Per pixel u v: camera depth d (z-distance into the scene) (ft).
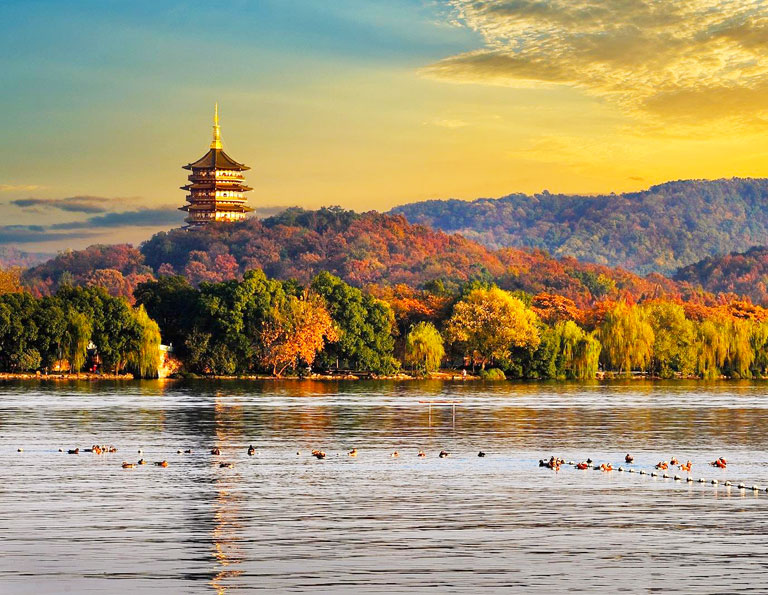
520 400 581.12
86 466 291.58
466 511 228.63
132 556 188.14
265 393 618.44
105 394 588.09
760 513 228.22
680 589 171.01
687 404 556.92
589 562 186.39
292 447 340.80
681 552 193.57
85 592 167.43
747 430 409.08
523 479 272.92
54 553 189.67
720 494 251.60
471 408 517.96
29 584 171.22
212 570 179.93
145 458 310.04
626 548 196.03
